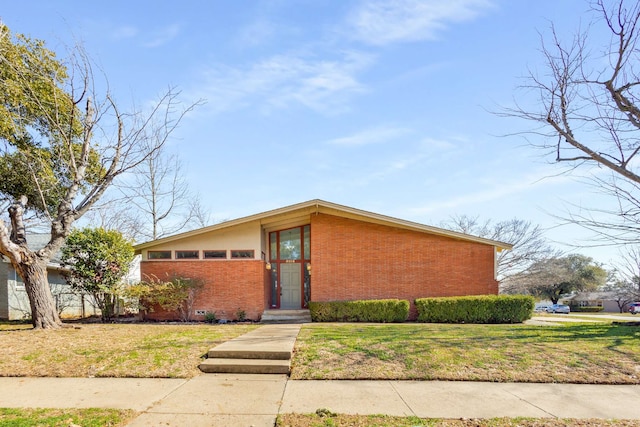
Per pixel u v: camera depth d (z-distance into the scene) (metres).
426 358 7.00
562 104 9.48
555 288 45.19
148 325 12.18
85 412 4.66
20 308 16.78
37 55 12.84
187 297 14.58
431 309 14.11
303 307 16.64
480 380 6.08
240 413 4.67
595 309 45.03
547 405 5.02
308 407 4.89
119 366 6.69
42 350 7.66
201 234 15.28
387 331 9.99
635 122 8.61
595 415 4.67
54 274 18.47
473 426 4.29
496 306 13.95
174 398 5.23
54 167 14.38
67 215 11.18
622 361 6.90
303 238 17.09
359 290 15.13
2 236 9.91
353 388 5.68
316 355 7.22
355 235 15.37
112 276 13.73
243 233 15.30
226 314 14.80
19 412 4.65
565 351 7.48
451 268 15.16
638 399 5.29
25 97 12.15
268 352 7.08
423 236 15.32
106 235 13.69
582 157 9.37
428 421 4.41
